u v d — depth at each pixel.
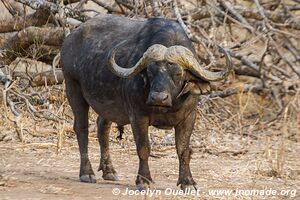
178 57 24.50
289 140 39.66
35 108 38.59
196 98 25.92
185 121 26.12
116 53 26.91
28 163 31.55
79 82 28.88
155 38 25.95
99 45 28.00
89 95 28.05
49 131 37.16
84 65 28.19
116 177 28.77
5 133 36.69
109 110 27.56
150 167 31.91
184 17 43.56
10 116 37.44
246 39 47.50
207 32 45.38
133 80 25.61
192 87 25.20
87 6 48.41
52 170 30.25
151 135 37.38
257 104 44.56
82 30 28.94
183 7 43.81
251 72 46.31
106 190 26.33
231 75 45.25
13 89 37.88
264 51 44.25
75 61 28.81
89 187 26.84
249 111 45.97
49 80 39.81
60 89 39.81
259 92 46.44
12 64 43.72
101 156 28.88
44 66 44.69
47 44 40.41
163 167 32.03
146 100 25.38
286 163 33.81
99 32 28.47
